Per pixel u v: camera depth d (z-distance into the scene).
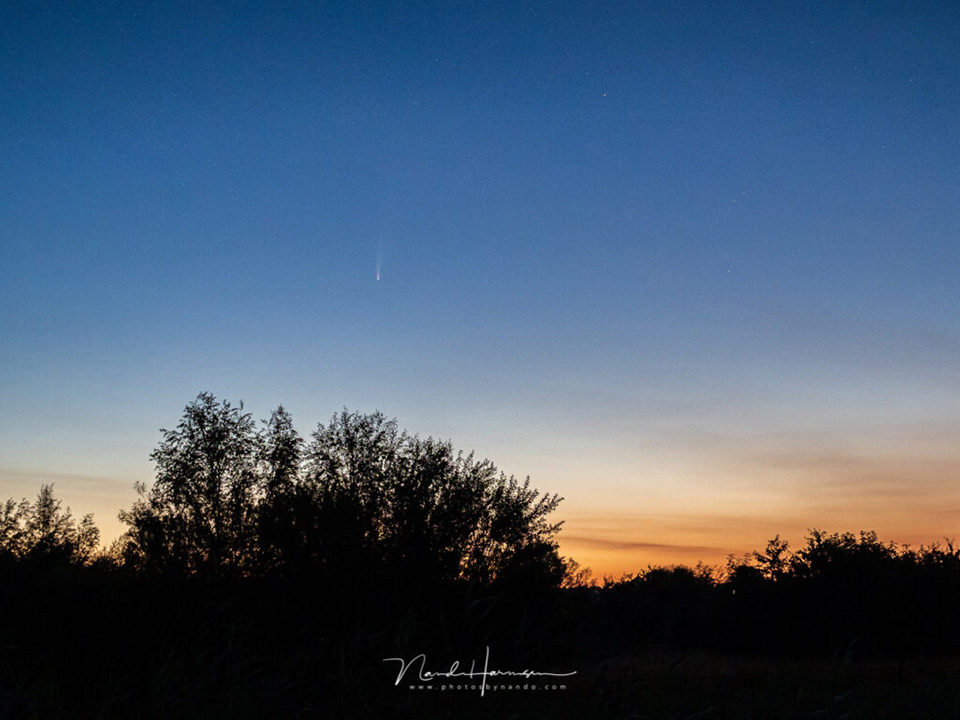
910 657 10.50
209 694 6.39
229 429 20.09
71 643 14.33
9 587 17.72
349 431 19.89
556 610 9.04
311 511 17.70
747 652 23.88
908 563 26.91
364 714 6.18
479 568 15.78
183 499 19.09
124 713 6.81
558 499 18.23
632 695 6.45
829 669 7.84
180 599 15.77
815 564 28.27
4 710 6.88
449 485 18.19
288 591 15.71
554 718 6.14
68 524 29.80
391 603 12.16
